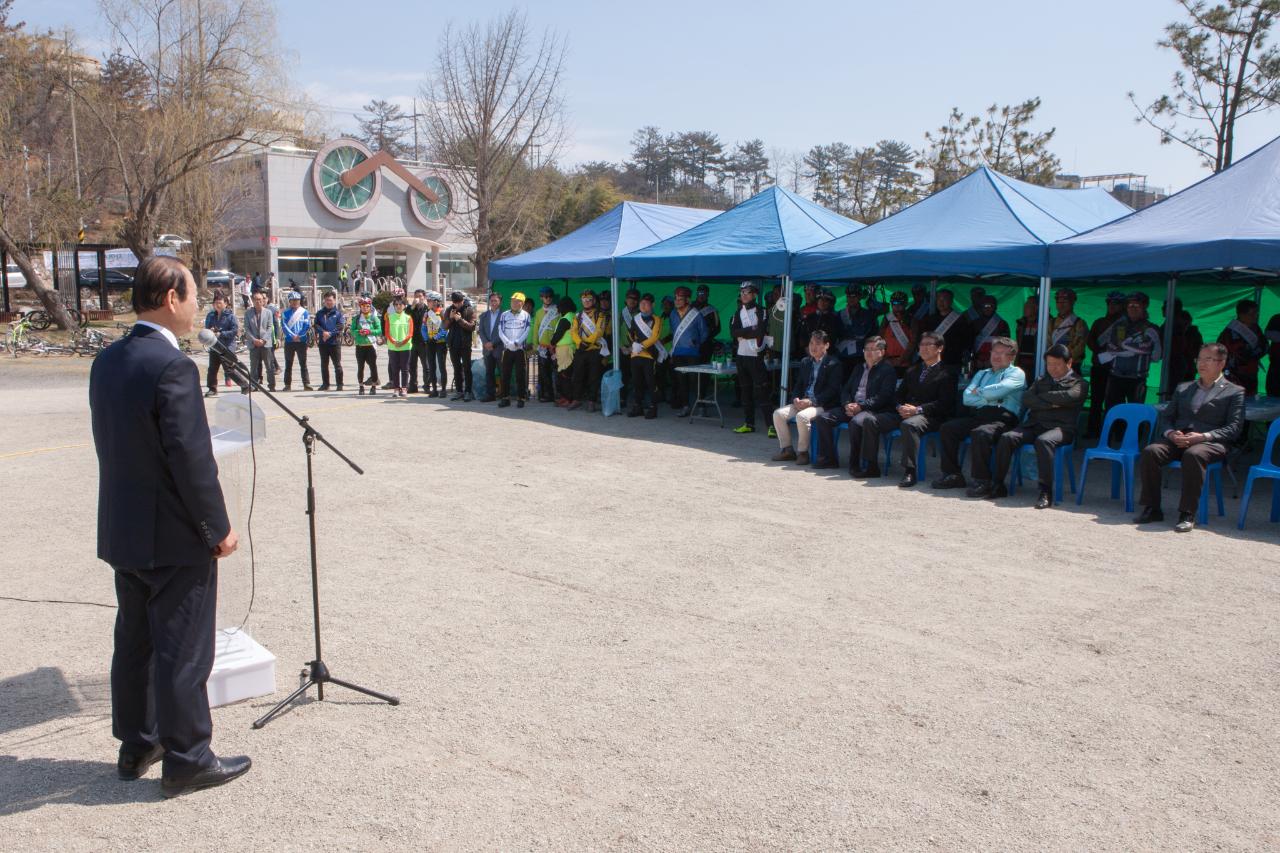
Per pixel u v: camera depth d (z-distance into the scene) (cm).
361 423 1202
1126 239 817
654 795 315
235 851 284
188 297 312
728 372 1141
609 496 779
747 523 689
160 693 309
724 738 356
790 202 1205
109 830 295
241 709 385
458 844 287
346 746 351
